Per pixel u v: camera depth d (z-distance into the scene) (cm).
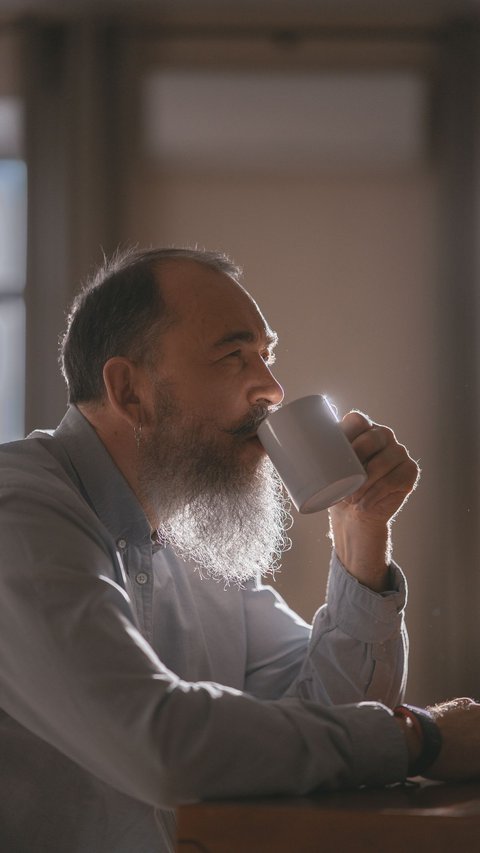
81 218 410
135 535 138
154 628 144
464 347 402
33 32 419
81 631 102
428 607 387
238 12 414
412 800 90
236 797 92
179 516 142
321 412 123
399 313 407
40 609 105
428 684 382
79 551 112
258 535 140
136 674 98
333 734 97
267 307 409
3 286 420
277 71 418
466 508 393
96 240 410
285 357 406
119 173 416
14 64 419
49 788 121
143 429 139
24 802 121
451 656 385
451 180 410
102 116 417
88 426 140
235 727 94
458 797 92
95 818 122
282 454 122
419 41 418
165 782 92
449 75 415
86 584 107
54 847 121
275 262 411
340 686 142
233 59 418
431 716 105
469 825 79
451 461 397
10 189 422
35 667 103
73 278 408
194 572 156
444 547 391
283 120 416
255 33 418
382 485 134
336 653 143
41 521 115
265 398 138
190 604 150
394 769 99
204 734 93
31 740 121
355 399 404
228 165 416
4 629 107
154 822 123
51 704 101
